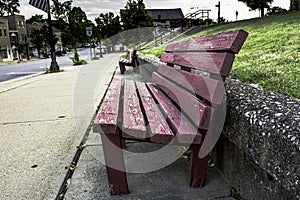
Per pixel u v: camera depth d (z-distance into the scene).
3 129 3.11
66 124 3.19
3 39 37.25
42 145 2.55
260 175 1.33
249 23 8.74
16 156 2.32
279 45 3.81
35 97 5.11
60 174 1.97
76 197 1.67
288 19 6.75
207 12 20.48
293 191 0.96
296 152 0.93
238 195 1.60
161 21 51.12
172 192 1.69
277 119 1.12
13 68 19.44
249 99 1.48
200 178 1.72
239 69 2.82
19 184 1.85
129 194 1.68
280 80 2.15
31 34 43.34
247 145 1.31
